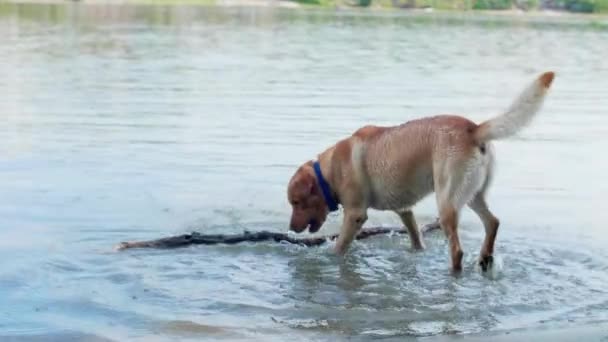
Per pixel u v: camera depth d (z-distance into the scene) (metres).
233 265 8.19
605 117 17.25
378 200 8.66
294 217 9.05
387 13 64.44
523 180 11.77
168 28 40.97
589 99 19.89
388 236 9.47
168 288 7.39
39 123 14.73
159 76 21.73
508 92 20.08
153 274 7.76
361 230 9.36
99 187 10.72
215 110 16.58
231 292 7.36
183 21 47.38
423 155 8.10
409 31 43.81
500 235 9.23
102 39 33.00
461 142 7.82
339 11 65.69
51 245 8.45
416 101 18.19
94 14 51.22
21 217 9.37
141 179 11.17
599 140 14.72
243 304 7.02
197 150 12.95
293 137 14.03
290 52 29.88
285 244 8.95
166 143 13.40
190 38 35.12
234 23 46.62
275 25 45.88
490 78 23.31
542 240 9.05
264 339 6.24
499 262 8.19
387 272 8.13
